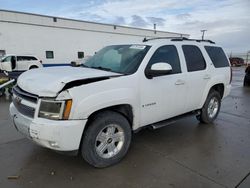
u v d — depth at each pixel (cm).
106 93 293
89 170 311
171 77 384
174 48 409
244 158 351
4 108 654
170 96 386
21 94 300
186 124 514
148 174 303
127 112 336
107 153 320
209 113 509
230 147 391
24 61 1806
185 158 349
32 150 367
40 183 280
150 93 351
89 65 416
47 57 2405
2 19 2041
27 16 2194
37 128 265
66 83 268
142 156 354
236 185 280
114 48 423
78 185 278
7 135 430
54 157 345
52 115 266
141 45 388
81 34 2673
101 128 303
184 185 279
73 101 265
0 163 326
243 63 3738
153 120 372
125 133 331
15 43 2150
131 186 277
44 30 2339
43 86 276
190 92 428
